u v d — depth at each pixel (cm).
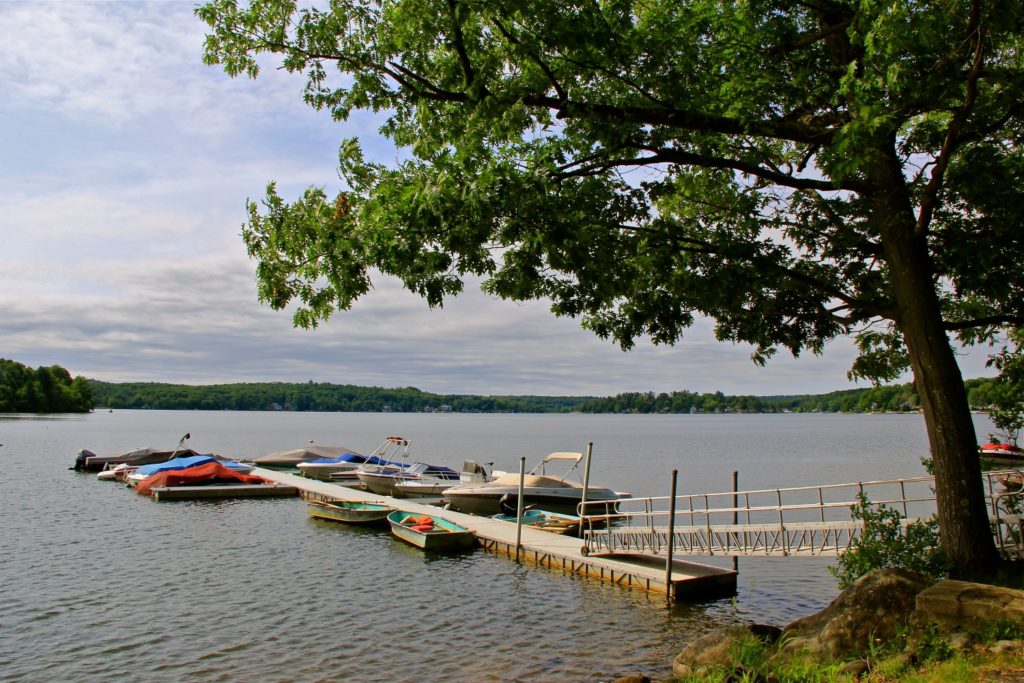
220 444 8794
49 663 1319
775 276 1138
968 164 1085
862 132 827
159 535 2577
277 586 1878
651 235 1150
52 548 2331
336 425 19188
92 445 7706
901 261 1042
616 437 12694
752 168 1084
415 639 1465
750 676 823
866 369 1403
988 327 1366
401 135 1180
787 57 1094
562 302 1241
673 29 1034
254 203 1094
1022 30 884
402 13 995
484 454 7675
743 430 17000
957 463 991
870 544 1058
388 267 1011
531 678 1263
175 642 1435
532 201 1004
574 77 1066
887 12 749
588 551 2089
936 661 725
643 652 1397
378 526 2777
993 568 962
